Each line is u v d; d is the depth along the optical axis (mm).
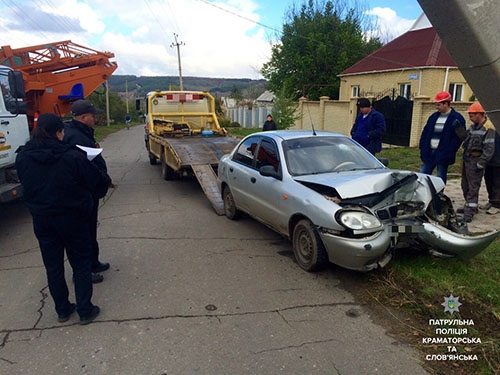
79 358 3111
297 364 3014
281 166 5230
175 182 10578
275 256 5172
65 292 3662
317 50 30688
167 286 4340
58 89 13367
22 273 4723
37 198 3396
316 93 31312
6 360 3090
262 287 4297
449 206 4801
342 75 24828
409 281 4195
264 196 5438
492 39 1828
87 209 3527
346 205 4258
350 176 4723
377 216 4191
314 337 3371
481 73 1938
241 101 53312
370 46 36344
